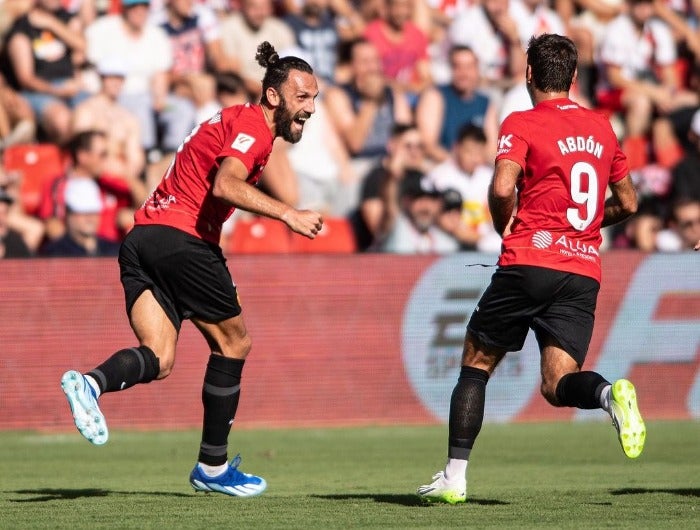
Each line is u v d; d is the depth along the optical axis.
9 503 19.98
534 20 53.12
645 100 52.16
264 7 49.12
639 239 48.59
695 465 29.47
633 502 19.98
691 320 42.91
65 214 42.44
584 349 18.25
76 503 19.94
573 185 18.17
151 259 19.20
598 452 32.97
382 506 19.33
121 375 18.41
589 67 53.56
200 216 19.27
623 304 42.34
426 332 41.22
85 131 43.31
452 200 45.94
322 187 46.91
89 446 34.78
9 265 38.19
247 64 49.03
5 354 38.03
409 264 41.16
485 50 52.03
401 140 46.59
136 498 20.89
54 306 38.44
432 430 39.38
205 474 20.78
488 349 18.98
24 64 46.25
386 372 40.84
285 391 40.00
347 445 35.06
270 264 40.03
